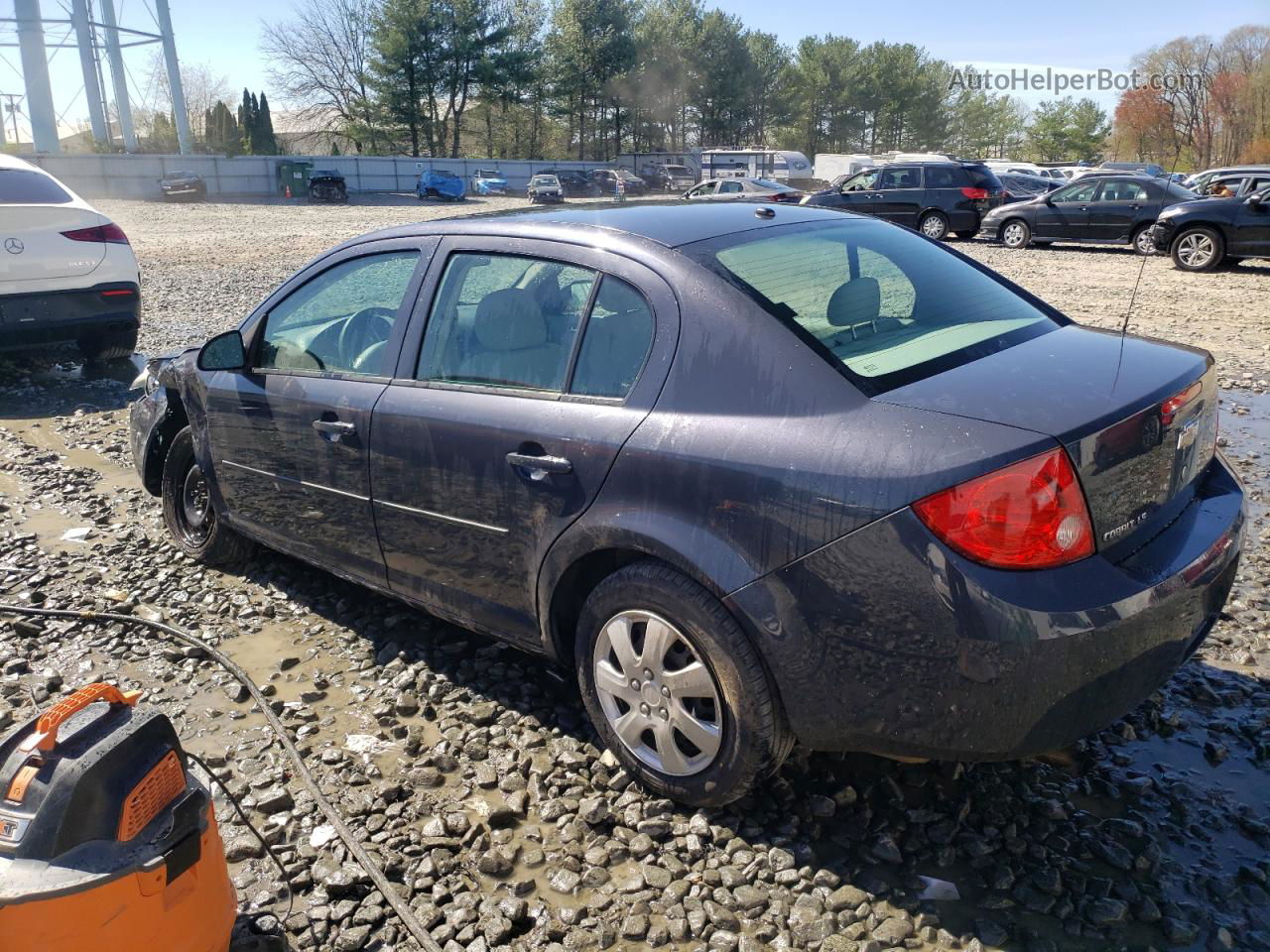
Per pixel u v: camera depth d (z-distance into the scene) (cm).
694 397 267
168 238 2527
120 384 894
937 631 228
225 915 211
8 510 561
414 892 260
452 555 331
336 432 360
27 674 377
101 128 5866
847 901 247
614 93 7875
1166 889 250
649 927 245
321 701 353
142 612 427
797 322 267
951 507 225
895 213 2234
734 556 252
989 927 239
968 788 291
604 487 279
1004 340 289
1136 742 315
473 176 5972
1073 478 228
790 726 259
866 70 9150
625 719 289
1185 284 1429
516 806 288
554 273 311
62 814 182
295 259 1920
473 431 313
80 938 181
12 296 799
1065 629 223
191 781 204
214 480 439
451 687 357
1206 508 280
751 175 4969
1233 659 366
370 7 7019
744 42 8475
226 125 6894
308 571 464
